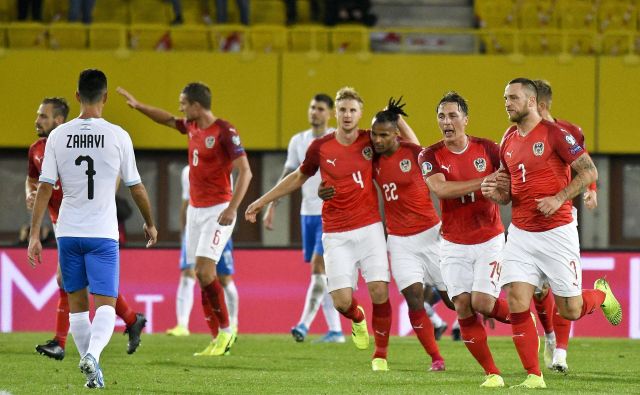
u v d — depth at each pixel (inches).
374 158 1105.4
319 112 1493.6
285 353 1352.1
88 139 906.7
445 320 1718.8
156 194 2322.8
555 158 941.8
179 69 2279.8
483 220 1013.2
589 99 2308.1
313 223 1510.8
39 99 2263.8
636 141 2309.3
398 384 987.3
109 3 2503.7
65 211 908.6
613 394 903.1
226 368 1146.0
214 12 2518.5
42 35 2325.3
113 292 911.0
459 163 1017.5
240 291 1755.7
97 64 2268.7
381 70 2289.6
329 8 2485.2
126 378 1028.5
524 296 946.7
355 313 1138.0
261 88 2290.8
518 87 943.0
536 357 952.9
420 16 2583.7
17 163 2309.3
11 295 1723.7
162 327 1749.5
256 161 2325.3
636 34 2368.4
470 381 1019.3
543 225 945.5
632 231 2356.1
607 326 1727.4
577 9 2556.6
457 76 2295.8
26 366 1133.7
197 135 1269.7
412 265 1112.2
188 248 1307.8
